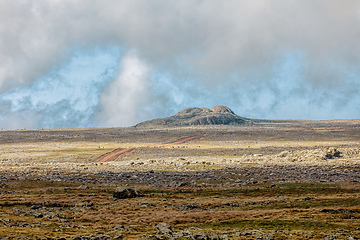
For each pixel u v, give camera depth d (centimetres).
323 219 5919
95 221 6025
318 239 4691
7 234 4334
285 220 5947
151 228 5522
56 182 11175
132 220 6150
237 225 5859
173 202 8075
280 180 11762
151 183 11475
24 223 5272
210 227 5781
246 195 9219
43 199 8000
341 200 7644
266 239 4744
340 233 4916
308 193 9131
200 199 8612
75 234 4762
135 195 8888
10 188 9844
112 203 7869
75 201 7900
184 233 4978
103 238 4509
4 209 6781
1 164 19275
